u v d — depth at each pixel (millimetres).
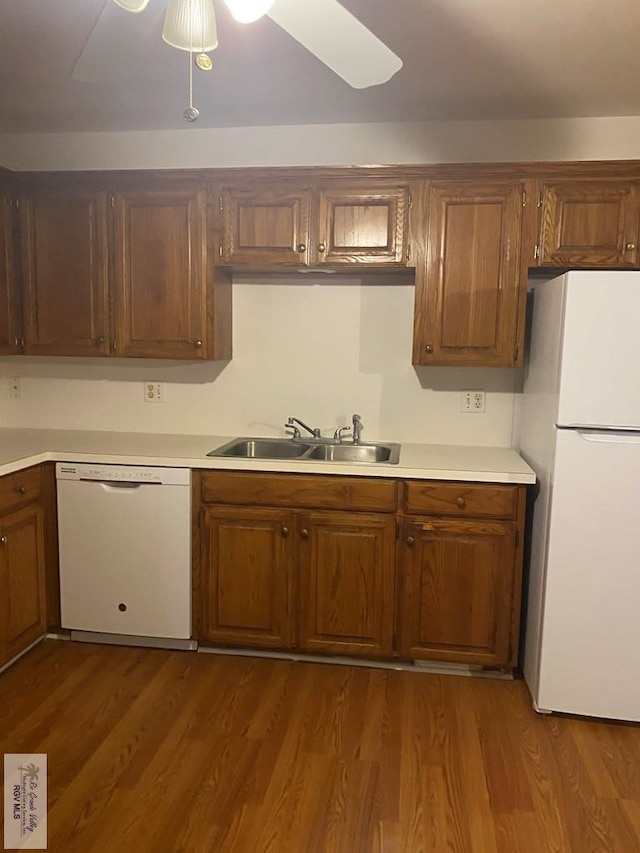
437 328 2773
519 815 1876
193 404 3277
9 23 2066
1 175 2852
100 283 2945
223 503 2701
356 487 2617
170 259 2893
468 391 3080
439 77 2420
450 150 2934
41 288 2986
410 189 2719
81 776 2000
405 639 2670
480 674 2691
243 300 3176
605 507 2234
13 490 2561
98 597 2824
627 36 2082
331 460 2859
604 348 2168
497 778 2033
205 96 2652
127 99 2705
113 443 2994
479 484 2545
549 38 2102
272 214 2805
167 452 2793
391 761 2105
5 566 2531
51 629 2922
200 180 2826
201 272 2881
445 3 1891
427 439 3139
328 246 2783
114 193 2887
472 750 2174
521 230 2668
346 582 2672
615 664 2299
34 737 2199
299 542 2674
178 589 2764
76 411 3367
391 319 3096
